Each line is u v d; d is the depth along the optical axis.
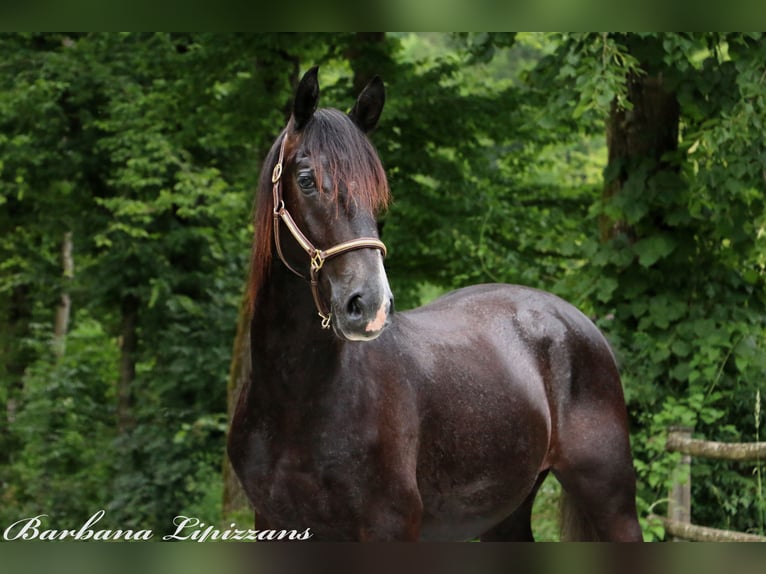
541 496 7.54
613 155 7.11
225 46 9.17
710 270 6.80
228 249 13.65
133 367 13.98
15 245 14.74
